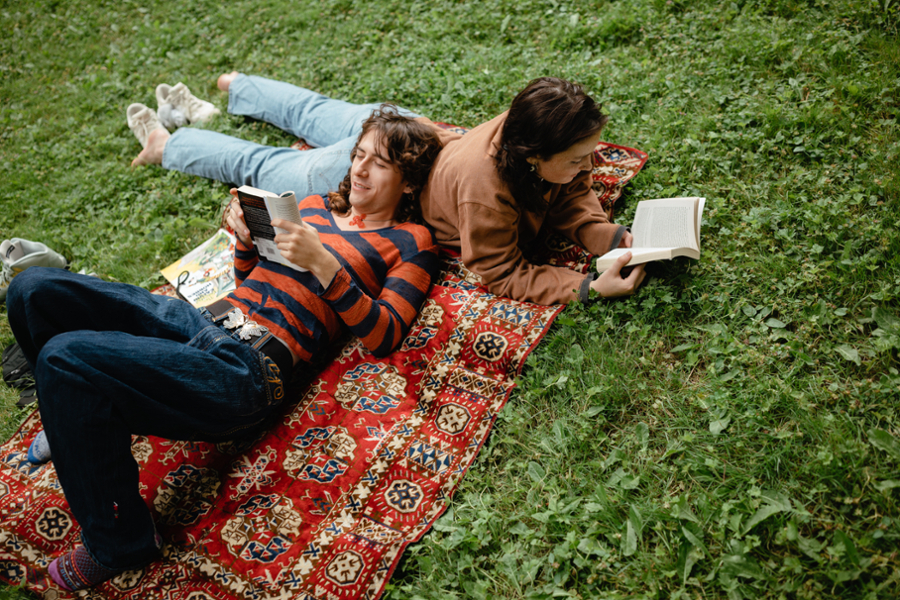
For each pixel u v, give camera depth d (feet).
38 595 6.79
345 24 16.21
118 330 7.07
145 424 6.52
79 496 6.25
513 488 7.00
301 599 6.36
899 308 7.30
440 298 8.84
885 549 5.57
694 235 8.07
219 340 6.82
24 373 9.13
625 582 5.91
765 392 6.96
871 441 6.15
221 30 17.34
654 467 6.72
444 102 12.63
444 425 7.61
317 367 8.70
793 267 8.13
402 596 6.30
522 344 8.04
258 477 7.47
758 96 10.80
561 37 13.56
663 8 13.25
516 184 8.06
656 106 11.35
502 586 6.22
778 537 5.77
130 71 16.51
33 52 17.84
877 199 8.68
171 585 6.73
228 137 12.03
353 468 7.41
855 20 11.48
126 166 13.26
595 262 9.12
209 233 11.49
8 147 14.57
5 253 10.47
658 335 8.02
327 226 8.87
